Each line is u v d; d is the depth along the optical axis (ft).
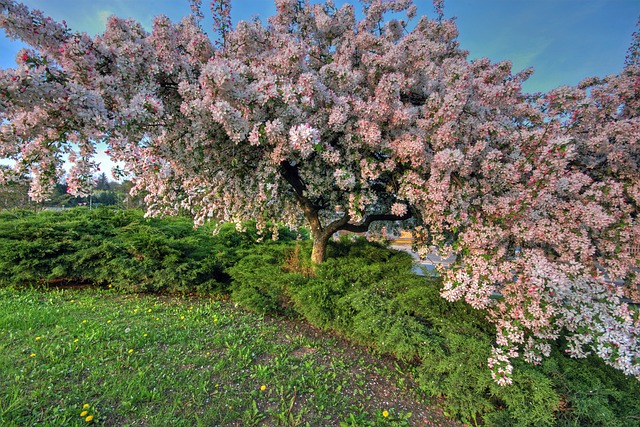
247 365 8.66
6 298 13.03
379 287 11.89
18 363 7.88
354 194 11.22
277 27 12.42
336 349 10.29
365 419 7.11
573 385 7.48
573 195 9.29
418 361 9.78
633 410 7.17
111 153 9.32
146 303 13.44
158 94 9.50
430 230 11.35
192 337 10.10
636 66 12.30
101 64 8.26
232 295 13.66
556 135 9.12
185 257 15.52
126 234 16.80
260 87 8.35
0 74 5.62
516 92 10.53
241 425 6.49
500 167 8.98
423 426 7.22
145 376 7.72
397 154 9.91
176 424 6.31
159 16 9.82
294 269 14.78
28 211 20.79
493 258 8.50
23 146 6.65
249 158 11.46
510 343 7.66
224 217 13.52
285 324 11.96
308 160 11.91
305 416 6.95
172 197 12.17
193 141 9.68
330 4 13.25
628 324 6.84
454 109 9.04
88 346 8.90
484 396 7.92
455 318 9.95
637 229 8.32
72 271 15.06
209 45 10.73
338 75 9.97
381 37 12.50
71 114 6.42
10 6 6.78
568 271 7.42
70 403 6.63
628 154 10.08
